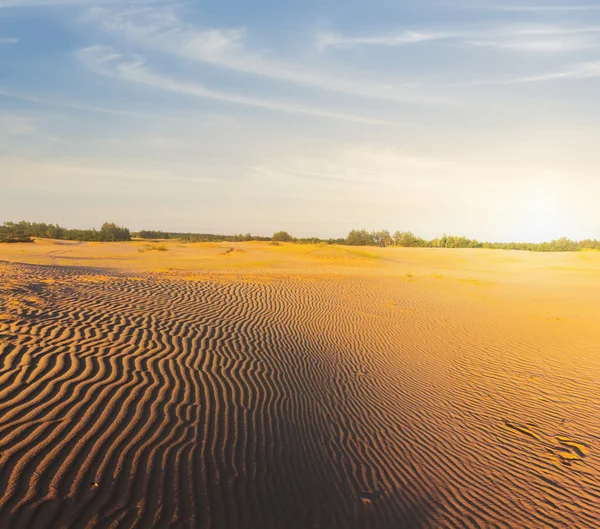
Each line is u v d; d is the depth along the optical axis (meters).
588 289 27.28
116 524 3.73
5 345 7.35
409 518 4.55
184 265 34.34
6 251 43.31
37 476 4.13
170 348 8.88
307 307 16.83
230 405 6.67
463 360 11.32
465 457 6.08
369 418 7.18
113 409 5.75
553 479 5.59
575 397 8.77
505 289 26.47
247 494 4.53
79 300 12.58
